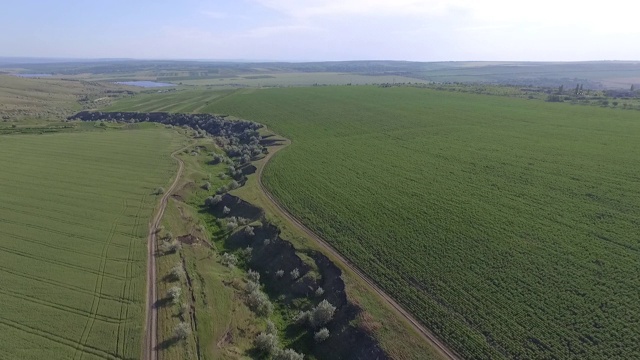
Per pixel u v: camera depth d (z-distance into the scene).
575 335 38.12
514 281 46.22
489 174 79.38
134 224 62.22
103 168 89.56
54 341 37.62
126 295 44.69
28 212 64.81
